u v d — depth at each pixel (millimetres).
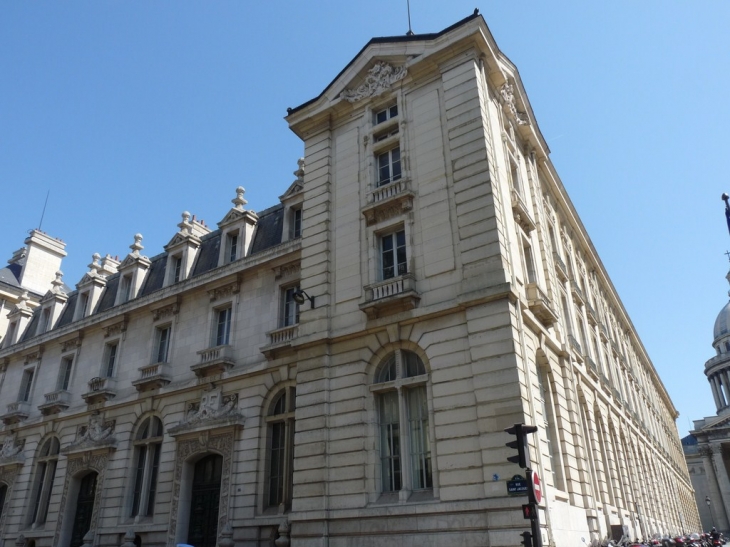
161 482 26500
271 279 27250
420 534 17000
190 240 32312
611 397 34750
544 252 25891
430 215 20844
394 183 22172
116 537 26828
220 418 25328
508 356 17219
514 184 24781
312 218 24281
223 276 28672
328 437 20062
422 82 23391
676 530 51312
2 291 46375
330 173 24828
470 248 19344
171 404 28094
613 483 27938
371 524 17969
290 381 24344
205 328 28766
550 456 19484
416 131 22656
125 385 30875
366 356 20391
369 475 18766
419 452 18719
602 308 43656
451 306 18766
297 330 23734
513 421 16422
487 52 22703
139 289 34156
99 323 33906
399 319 19859
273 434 24641
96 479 29938
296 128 26562
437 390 18328
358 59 25406
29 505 32625
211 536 24203
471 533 16156
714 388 115062
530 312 20625
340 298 22031
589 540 21016
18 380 38156
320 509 18953
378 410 19969
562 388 23391
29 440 34844
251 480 23656
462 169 20625
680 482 70812
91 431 30750
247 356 26516
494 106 23422
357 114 25062
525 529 15242
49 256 52844
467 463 16922
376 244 22109
